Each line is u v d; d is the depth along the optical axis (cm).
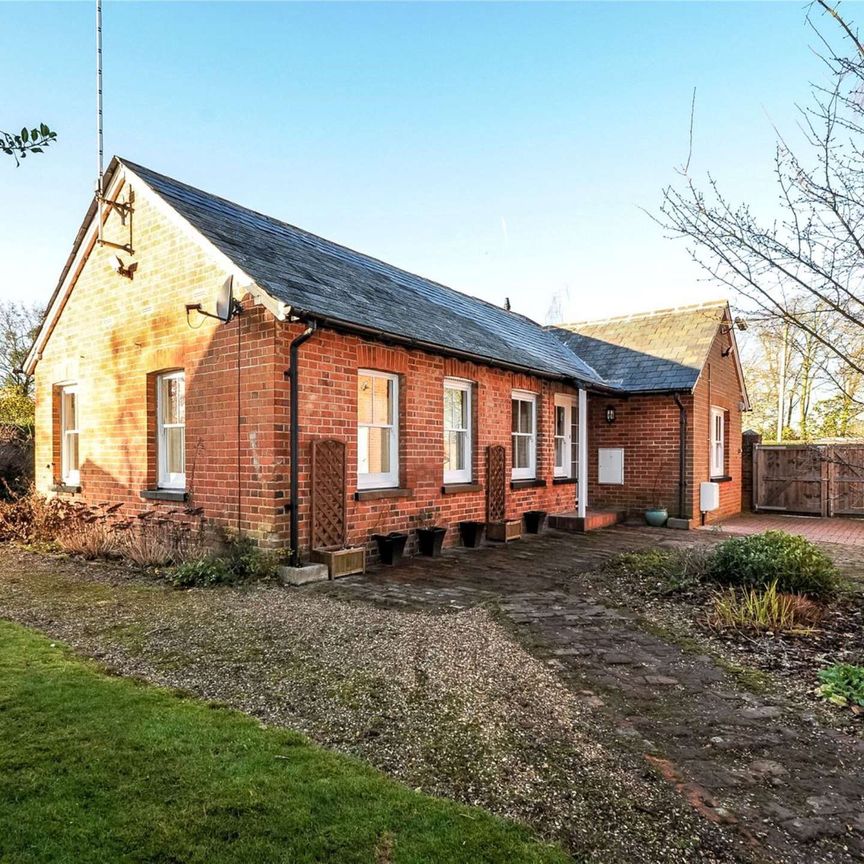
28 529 963
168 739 306
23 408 1764
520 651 461
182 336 796
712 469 1443
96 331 952
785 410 2308
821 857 234
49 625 512
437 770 289
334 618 530
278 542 678
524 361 1045
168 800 255
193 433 781
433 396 902
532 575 735
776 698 387
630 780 284
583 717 352
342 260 1067
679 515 1267
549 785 278
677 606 605
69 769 276
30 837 230
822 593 633
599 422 1370
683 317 1505
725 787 281
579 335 1630
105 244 855
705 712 364
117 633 488
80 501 983
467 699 369
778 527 1307
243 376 712
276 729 323
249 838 232
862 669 417
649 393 1267
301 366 700
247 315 707
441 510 916
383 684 388
